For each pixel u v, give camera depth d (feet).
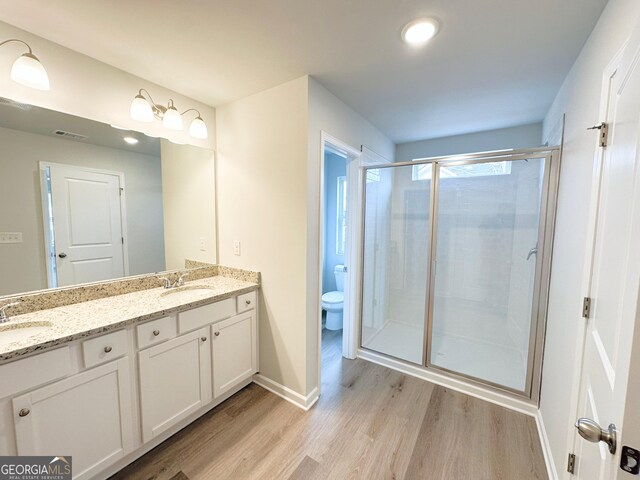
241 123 7.17
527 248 7.49
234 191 7.47
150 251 6.73
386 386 7.50
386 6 3.98
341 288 12.11
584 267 3.84
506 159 7.02
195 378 5.80
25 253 4.98
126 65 5.65
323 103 6.49
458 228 8.56
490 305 8.40
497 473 4.91
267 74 5.92
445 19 4.25
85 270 5.73
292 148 6.25
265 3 3.94
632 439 1.69
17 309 4.78
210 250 7.86
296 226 6.34
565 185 5.47
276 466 4.99
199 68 5.73
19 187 4.89
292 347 6.68
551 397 5.34
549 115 7.52
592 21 4.18
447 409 6.58
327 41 4.81
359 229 8.84
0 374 3.45
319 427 5.94
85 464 4.27
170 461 5.06
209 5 3.99
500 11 4.05
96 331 4.25
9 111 4.70
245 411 6.41
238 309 6.64
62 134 5.26
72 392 4.08
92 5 4.00
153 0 3.89
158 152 6.72
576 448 3.80
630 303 1.81
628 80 2.54
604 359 2.69
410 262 9.12
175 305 5.34
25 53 4.21
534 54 5.10
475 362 8.15
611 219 2.90
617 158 2.84
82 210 5.64
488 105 7.45
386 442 5.56
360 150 8.37
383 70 5.73
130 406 4.78
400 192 9.07
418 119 8.56
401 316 9.39
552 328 5.70
